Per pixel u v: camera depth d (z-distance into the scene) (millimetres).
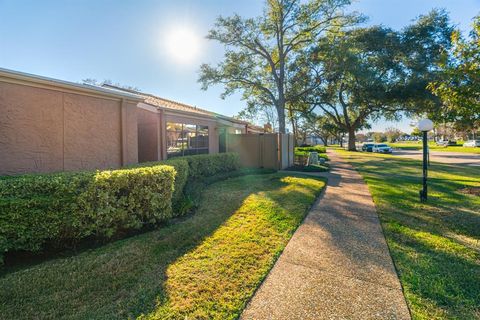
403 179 9602
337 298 2438
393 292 2523
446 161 17812
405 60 22391
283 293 2529
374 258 3240
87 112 6508
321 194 7113
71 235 3602
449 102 5957
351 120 34719
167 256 3352
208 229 4324
